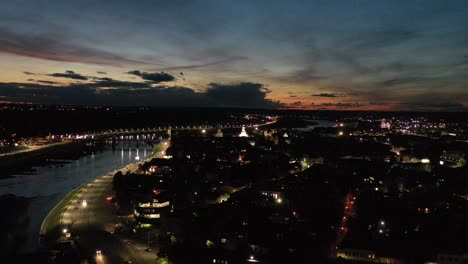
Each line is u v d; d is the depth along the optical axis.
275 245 171.88
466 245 167.00
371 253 161.88
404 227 191.62
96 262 174.25
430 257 159.12
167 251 176.12
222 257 164.38
